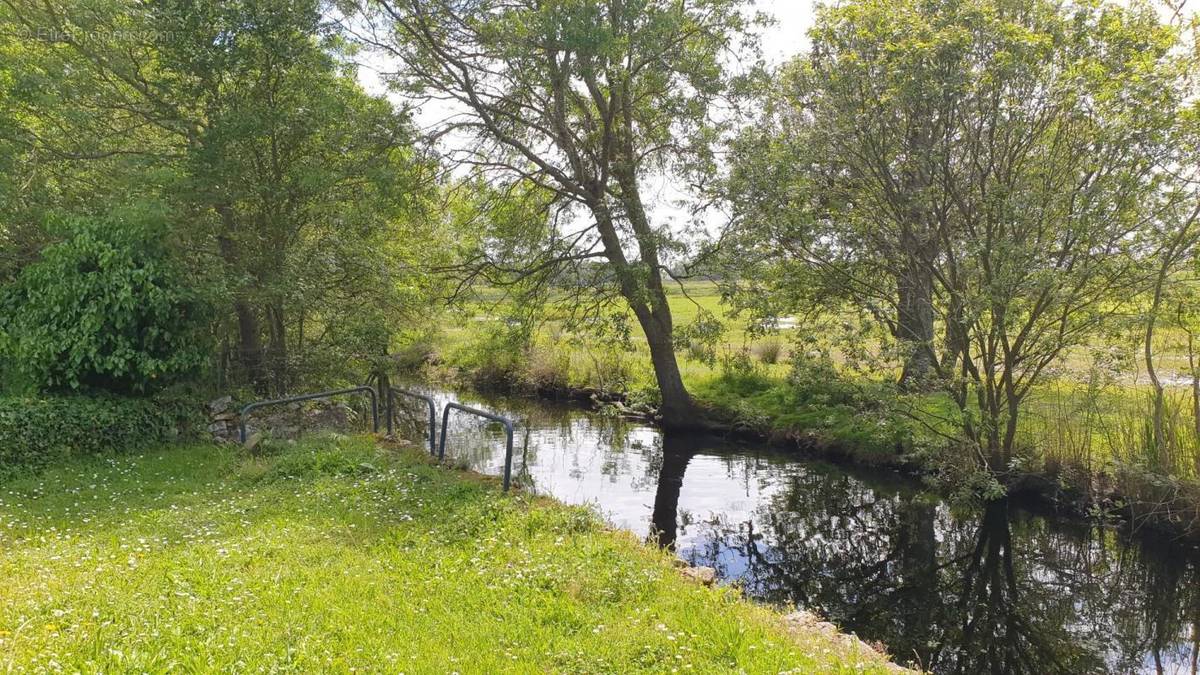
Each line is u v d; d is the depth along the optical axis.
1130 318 11.66
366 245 16.17
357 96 16.48
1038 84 12.17
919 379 13.87
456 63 17.17
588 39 15.20
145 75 14.77
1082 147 12.38
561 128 18.31
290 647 4.87
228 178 13.85
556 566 6.71
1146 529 11.59
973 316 12.32
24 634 4.68
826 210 14.95
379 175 15.26
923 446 13.51
